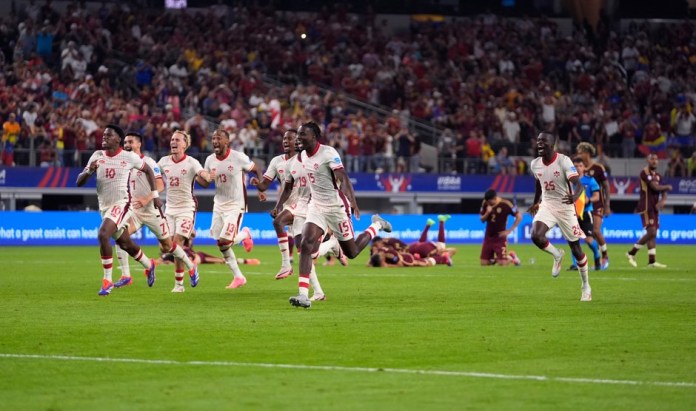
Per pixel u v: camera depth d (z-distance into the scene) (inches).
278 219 2554.1
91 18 5910.4
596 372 1259.8
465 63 6560.0
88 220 5029.5
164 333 1590.8
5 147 5108.3
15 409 1045.2
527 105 6240.2
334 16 6653.5
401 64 6427.2
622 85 6648.6
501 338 1551.4
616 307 2015.3
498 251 3491.6
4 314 1849.2
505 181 5782.5
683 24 7126.0
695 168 5999.0
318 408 1053.8
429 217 5310.0
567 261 3779.5
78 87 5506.9
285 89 5900.6
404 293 2324.1
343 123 5767.7
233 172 2460.6
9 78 5516.7
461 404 1074.1
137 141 2395.4
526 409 1051.9
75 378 1213.7
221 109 5698.8
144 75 5782.5
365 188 5565.9
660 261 3786.9
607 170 5979.3
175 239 2380.7
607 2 7293.3
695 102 6609.3
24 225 4916.3
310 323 1724.9
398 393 1129.4
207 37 6186.0
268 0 6732.3
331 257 3494.1
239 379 1209.4
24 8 5989.2
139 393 1126.4
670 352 1419.8
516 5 7283.5
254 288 2460.6
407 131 5713.6
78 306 1998.0
